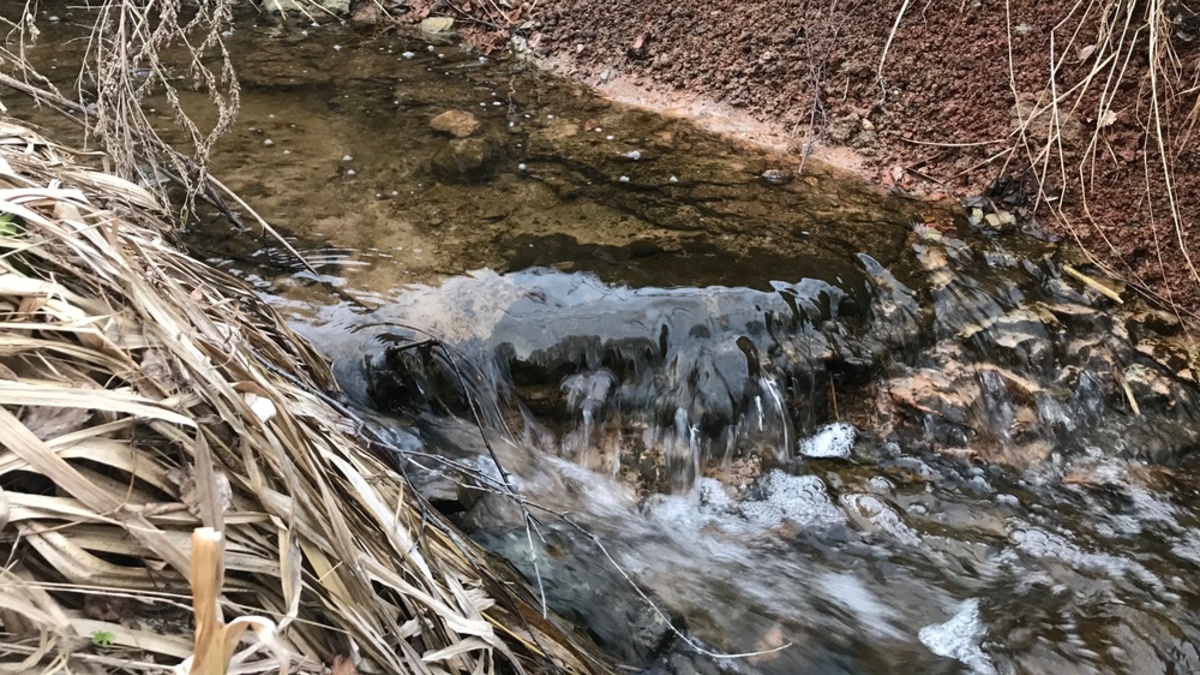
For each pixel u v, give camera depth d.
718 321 3.04
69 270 1.34
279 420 1.43
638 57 4.66
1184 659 2.33
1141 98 3.80
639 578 2.50
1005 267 3.46
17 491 1.15
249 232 3.22
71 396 1.16
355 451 1.76
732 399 2.97
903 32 4.29
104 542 1.14
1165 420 3.15
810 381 3.05
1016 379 3.16
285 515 1.32
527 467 2.78
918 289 3.31
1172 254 3.53
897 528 2.76
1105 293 3.40
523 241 3.33
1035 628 2.43
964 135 3.98
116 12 4.95
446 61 4.81
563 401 2.92
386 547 1.53
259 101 4.23
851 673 2.31
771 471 2.94
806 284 3.20
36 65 4.25
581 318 2.98
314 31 5.09
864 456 3.01
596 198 3.64
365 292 2.99
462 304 2.99
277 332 2.27
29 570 1.09
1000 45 4.11
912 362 3.18
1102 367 3.22
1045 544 2.71
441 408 2.82
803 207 3.69
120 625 1.12
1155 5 3.45
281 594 1.29
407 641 1.44
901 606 2.52
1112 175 3.72
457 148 3.90
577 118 4.30
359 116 4.16
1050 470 3.01
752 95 4.36
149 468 1.21
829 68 4.32
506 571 2.10
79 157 3.16
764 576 2.59
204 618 0.86
